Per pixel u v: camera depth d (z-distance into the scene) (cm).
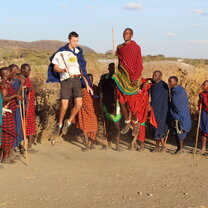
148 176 675
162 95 870
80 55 816
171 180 650
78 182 627
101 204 511
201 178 665
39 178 647
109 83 890
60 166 739
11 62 2177
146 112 877
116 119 887
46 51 4594
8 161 748
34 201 520
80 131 1023
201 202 532
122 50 786
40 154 839
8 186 595
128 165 760
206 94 852
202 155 853
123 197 546
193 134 1013
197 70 1378
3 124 723
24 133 755
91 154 856
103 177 664
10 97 725
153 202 526
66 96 804
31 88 830
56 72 819
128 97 800
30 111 835
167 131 898
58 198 536
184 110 848
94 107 894
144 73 1555
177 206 509
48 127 973
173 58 3528
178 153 862
